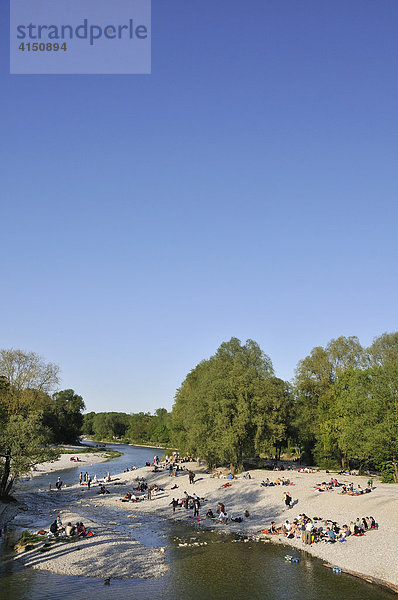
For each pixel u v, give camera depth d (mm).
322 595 26641
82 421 165125
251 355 82312
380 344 85625
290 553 35656
